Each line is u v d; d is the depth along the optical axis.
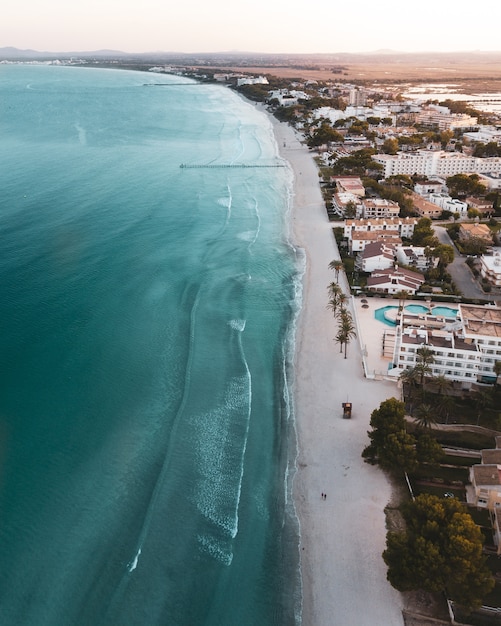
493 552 72.62
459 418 97.50
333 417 100.00
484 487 77.94
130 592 69.19
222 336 124.56
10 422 93.56
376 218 199.12
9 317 124.56
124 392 103.81
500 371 101.62
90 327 123.38
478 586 63.41
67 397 100.94
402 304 138.62
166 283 147.25
